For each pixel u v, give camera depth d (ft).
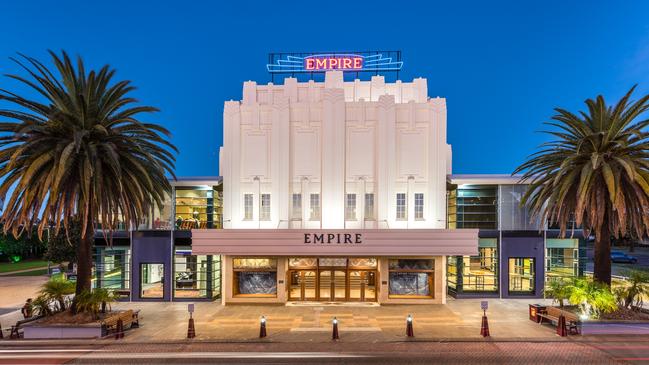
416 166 88.79
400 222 87.51
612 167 65.31
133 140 69.46
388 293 86.99
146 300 91.25
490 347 57.93
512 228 92.38
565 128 73.72
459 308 82.43
